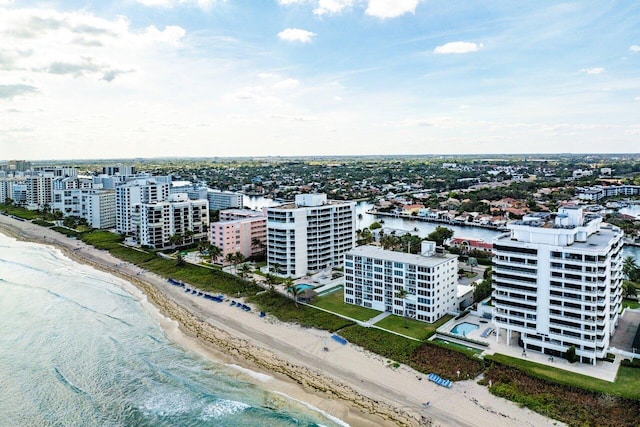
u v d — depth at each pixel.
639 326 137.12
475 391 115.88
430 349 135.62
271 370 132.75
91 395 122.38
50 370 135.50
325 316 164.62
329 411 112.31
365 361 133.75
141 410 115.19
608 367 122.81
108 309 185.50
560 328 127.94
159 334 160.50
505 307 136.50
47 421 111.69
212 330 161.62
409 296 161.12
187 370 134.62
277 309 175.00
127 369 135.62
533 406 108.06
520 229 135.88
